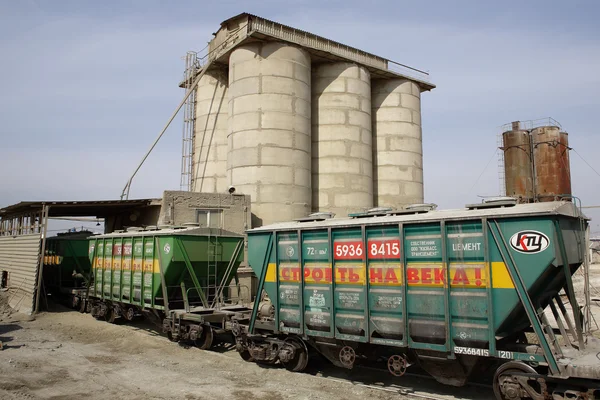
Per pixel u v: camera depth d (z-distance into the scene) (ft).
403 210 33.14
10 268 86.43
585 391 24.04
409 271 29.81
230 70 105.91
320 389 32.04
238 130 100.73
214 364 39.78
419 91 134.72
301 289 35.29
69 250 78.74
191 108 125.70
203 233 51.98
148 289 53.21
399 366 30.48
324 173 109.60
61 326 59.62
